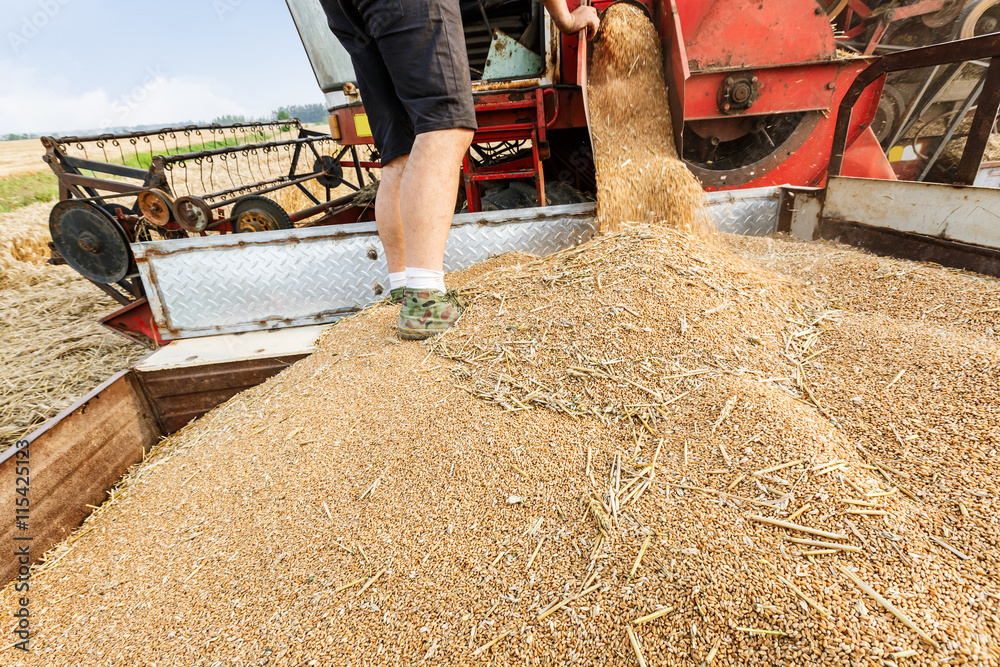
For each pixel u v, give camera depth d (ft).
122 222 12.47
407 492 4.54
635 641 3.08
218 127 18.95
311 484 4.87
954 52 7.25
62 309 17.80
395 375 6.12
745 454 4.09
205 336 8.32
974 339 5.38
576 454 4.52
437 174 6.33
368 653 3.42
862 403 4.71
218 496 5.10
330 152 23.29
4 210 36.68
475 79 11.97
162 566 4.52
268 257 8.09
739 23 11.85
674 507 3.80
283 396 6.44
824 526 3.43
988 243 6.77
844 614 2.89
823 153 13.29
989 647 2.67
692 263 6.54
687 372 5.12
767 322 5.90
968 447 4.02
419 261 6.63
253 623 3.80
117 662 3.77
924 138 16.90
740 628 2.97
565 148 14.17
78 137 13.98
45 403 11.21
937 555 3.20
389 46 5.91
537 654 3.18
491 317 6.68
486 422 5.01
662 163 9.04
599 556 3.60
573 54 11.18
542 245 8.98
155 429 7.10
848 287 7.20
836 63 12.33
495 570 3.72
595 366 5.38
